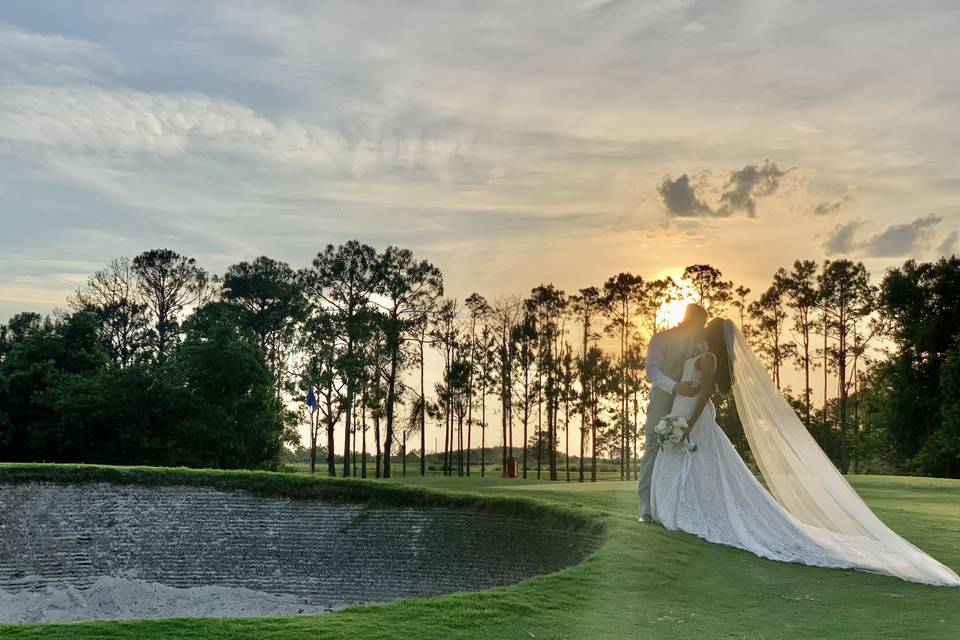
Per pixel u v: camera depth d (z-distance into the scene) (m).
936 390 57.50
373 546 19.16
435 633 8.09
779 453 13.09
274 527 20.08
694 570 10.80
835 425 68.88
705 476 13.08
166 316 78.44
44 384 44.97
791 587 10.18
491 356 68.88
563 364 65.88
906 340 59.19
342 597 18.78
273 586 19.36
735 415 45.38
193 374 46.47
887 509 19.19
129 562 20.03
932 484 28.31
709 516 12.86
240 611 17.92
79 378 45.47
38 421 43.94
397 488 20.00
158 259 78.12
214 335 48.22
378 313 63.94
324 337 61.47
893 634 8.24
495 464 88.44
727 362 13.31
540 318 69.62
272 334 75.38
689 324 13.71
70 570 19.86
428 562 18.33
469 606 9.04
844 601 9.59
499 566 17.16
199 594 18.72
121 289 77.81
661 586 9.98
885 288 60.78
